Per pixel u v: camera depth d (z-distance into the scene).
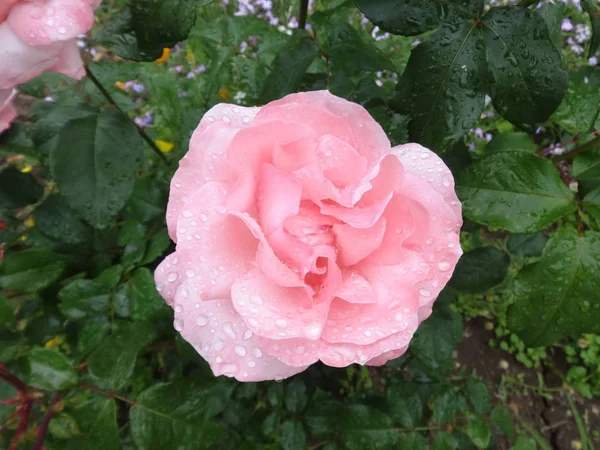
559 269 0.17
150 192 0.28
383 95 0.27
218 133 0.15
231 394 0.29
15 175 0.26
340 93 0.26
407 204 0.15
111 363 0.20
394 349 0.16
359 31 0.33
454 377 0.50
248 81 0.29
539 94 0.17
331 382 0.37
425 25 0.17
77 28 0.16
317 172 0.14
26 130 0.27
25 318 0.28
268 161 0.15
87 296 0.23
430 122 0.17
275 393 0.28
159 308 0.23
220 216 0.15
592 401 0.51
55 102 0.24
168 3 0.17
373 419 0.26
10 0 0.15
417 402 0.27
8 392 0.21
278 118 0.14
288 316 0.14
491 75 0.17
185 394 0.20
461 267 0.28
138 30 0.18
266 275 0.15
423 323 0.25
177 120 0.33
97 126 0.20
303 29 0.24
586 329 0.17
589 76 0.26
